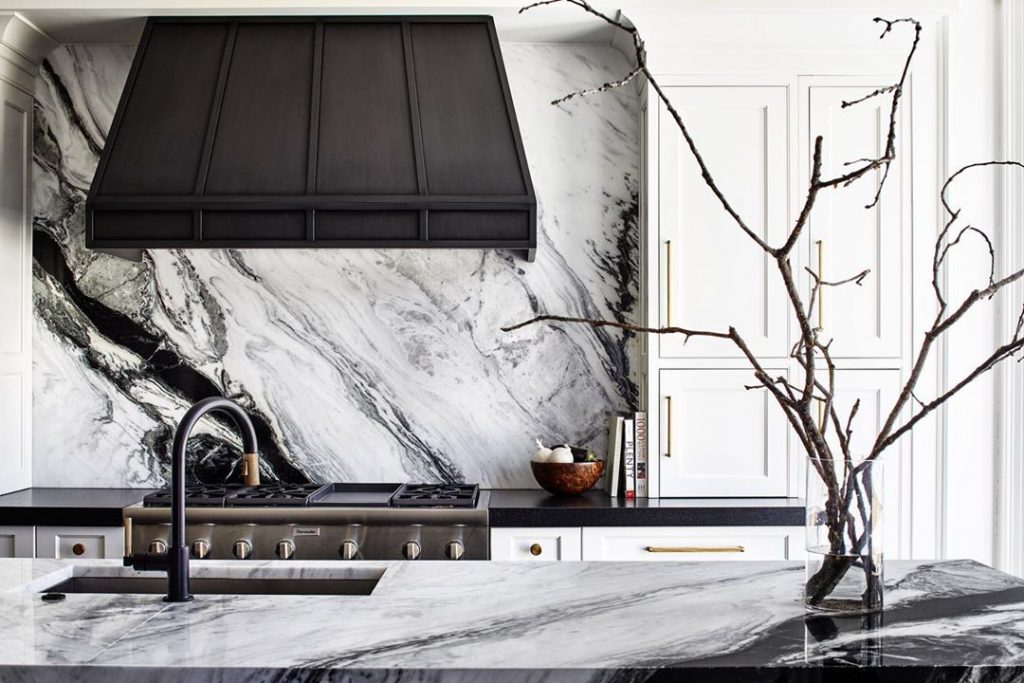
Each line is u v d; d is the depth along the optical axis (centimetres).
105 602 170
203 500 313
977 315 351
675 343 338
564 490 339
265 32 345
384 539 308
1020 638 145
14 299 354
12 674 134
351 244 317
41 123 370
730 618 158
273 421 368
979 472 351
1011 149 350
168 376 369
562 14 340
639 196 370
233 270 369
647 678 132
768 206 339
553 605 167
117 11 338
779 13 336
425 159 323
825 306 339
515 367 370
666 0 332
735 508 315
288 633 150
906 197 342
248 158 323
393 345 370
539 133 373
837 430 159
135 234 316
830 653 138
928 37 343
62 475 369
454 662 135
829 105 341
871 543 158
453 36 344
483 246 319
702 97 339
